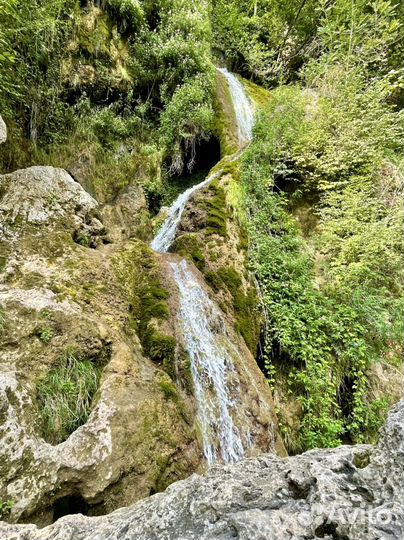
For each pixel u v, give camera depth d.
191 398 3.12
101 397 2.44
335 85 8.24
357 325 4.85
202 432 2.95
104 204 6.32
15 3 4.18
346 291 5.36
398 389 4.70
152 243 6.21
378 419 4.36
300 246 5.97
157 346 3.28
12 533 1.49
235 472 1.62
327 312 4.98
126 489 2.17
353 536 1.08
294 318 4.71
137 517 1.42
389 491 1.24
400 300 5.18
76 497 2.08
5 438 1.97
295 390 4.36
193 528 1.25
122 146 7.14
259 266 5.20
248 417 3.41
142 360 3.10
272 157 7.11
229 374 3.62
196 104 7.89
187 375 3.23
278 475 1.51
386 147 7.71
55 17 5.52
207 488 1.48
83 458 2.09
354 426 4.20
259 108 9.70
